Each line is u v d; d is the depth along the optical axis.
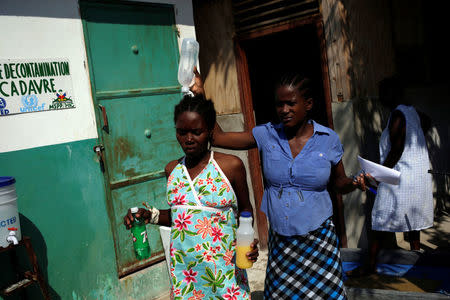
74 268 3.50
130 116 3.87
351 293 3.23
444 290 3.31
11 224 2.83
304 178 2.11
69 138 3.46
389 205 3.73
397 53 5.21
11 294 3.11
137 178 3.91
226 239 2.12
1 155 3.10
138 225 2.34
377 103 4.62
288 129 2.19
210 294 2.09
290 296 2.19
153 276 4.02
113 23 3.73
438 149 5.77
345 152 4.12
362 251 3.97
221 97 5.19
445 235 4.97
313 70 5.40
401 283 3.56
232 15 4.87
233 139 2.36
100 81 3.65
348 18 4.02
